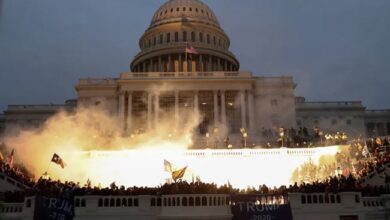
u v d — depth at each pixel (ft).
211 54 326.85
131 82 260.21
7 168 130.93
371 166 134.62
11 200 101.71
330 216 101.76
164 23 342.85
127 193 101.86
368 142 174.29
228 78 262.67
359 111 318.24
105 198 100.89
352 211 102.27
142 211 99.86
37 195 96.32
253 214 100.01
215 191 101.60
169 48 324.39
